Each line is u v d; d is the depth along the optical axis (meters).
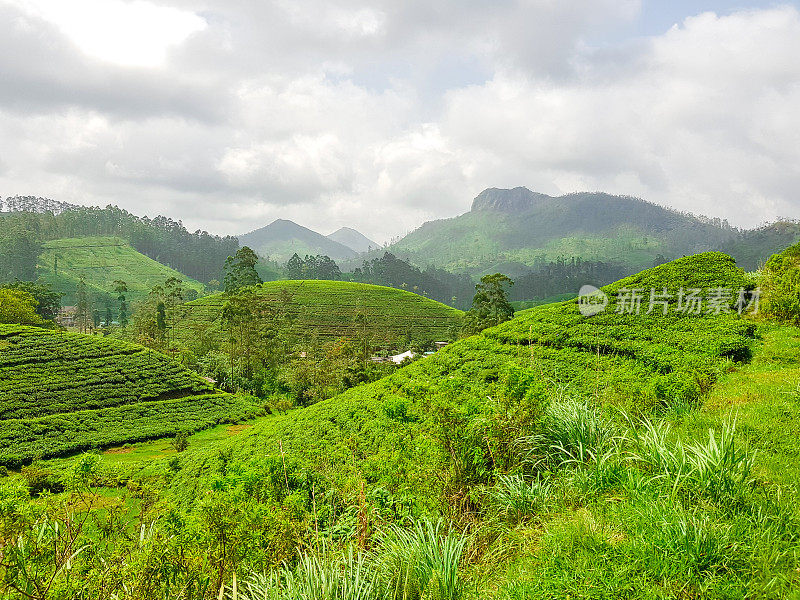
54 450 41.06
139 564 5.18
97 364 60.41
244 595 5.09
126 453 42.62
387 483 7.72
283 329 98.50
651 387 11.12
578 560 4.61
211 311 111.56
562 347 22.98
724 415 8.69
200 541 6.13
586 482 6.34
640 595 4.05
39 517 5.58
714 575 4.13
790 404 9.08
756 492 5.46
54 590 4.61
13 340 62.69
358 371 61.88
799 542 4.48
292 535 6.34
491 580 4.94
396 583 4.75
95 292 168.75
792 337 17.83
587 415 7.86
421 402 8.55
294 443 23.44
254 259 122.44
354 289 133.75
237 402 58.31
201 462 29.31
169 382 60.16
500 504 6.47
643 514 5.09
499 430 7.62
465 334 71.12
